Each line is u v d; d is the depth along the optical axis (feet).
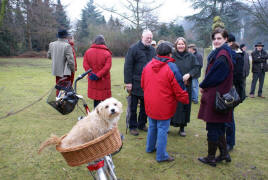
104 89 14.43
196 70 13.03
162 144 10.32
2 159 10.48
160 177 9.39
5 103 19.61
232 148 11.94
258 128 15.24
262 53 24.12
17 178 9.11
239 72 10.97
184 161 10.75
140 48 13.24
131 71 13.39
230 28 71.41
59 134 13.50
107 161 7.64
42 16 89.35
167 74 9.50
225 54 9.00
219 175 9.59
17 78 33.17
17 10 74.54
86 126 7.04
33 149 11.55
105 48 13.99
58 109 8.34
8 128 14.12
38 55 84.53
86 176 9.37
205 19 81.05
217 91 9.21
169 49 9.77
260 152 11.70
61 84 8.63
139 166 10.22
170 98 9.83
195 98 22.15
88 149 6.27
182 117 13.25
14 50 85.05
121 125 15.62
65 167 10.02
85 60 14.32
